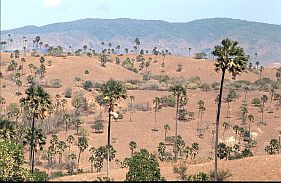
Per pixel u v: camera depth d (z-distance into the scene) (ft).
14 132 376.68
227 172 279.49
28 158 523.70
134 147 590.55
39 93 326.03
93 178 312.91
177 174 293.64
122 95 339.77
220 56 259.80
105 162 570.05
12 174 238.68
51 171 522.88
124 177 311.27
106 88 338.54
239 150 598.75
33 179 261.44
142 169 234.79
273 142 586.04
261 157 299.17
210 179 263.08
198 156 590.55
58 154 597.11
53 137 574.97
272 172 267.59
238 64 258.98
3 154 234.38
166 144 637.30
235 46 259.80
